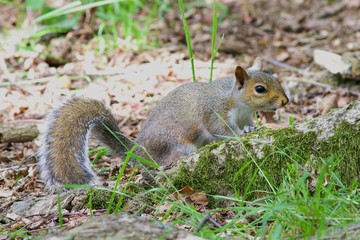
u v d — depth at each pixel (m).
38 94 15.73
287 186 8.88
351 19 20.48
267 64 17.39
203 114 11.57
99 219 7.55
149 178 9.65
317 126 9.45
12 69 17.14
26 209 9.73
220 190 9.55
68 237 7.29
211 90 11.62
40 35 18.59
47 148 10.94
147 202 9.38
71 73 16.81
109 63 17.30
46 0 21.64
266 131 9.64
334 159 9.31
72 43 18.52
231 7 21.73
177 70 16.69
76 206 9.64
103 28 19.28
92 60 17.42
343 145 9.32
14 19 20.38
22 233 8.73
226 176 9.55
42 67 17.14
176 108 11.72
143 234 7.18
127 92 15.65
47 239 7.42
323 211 7.96
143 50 18.00
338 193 8.65
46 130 11.12
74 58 17.70
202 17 20.75
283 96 11.32
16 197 10.29
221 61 17.47
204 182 9.59
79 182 10.57
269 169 9.43
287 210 8.05
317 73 16.31
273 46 18.62
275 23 20.36
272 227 7.89
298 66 17.23
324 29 19.92
